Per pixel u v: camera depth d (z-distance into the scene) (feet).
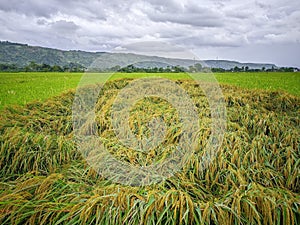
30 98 15.92
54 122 13.61
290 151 10.46
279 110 15.49
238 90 18.06
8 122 12.83
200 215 6.83
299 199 7.84
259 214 7.34
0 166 10.37
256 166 9.86
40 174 10.10
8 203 7.52
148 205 7.04
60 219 6.95
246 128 12.75
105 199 7.39
